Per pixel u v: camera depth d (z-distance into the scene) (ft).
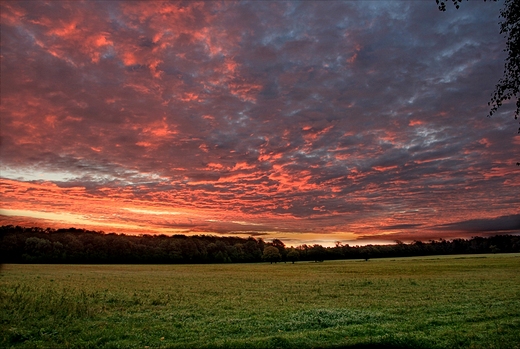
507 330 48.49
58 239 428.15
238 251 547.90
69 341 45.24
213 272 233.76
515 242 552.82
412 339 43.83
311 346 41.73
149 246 482.69
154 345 43.60
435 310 68.69
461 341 43.65
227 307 76.33
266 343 42.39
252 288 119.55
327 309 69.67
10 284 115.96
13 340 45.60
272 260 479.41
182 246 490.90
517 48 47.52
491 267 219.20
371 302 82.84
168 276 185.26
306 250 536.42
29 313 60.34
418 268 230.89
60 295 87.25
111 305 78.02
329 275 188.96
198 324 57.00
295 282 144.66
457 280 137.90
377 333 48.39
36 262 372.79
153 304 80.48
